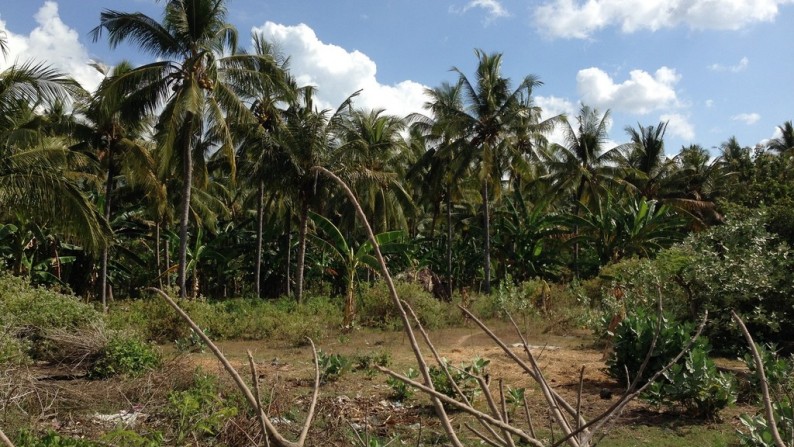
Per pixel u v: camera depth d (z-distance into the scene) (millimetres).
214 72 18969
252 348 15609
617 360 9703
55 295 11969
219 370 9898
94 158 23438
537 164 36875
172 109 19812
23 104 14703
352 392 9359
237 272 39438
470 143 29406
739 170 36938
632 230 28766
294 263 37500
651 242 28875
